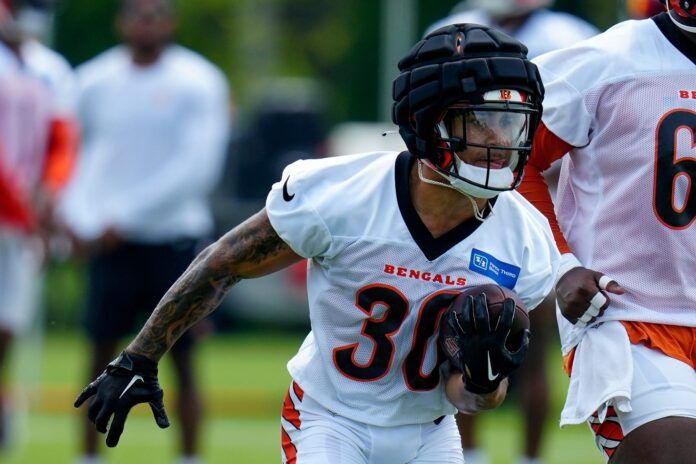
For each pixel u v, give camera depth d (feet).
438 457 60.13
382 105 278.26
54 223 120.37
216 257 58.08
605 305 60.95
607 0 277.44
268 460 118.73
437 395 58.95
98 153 111.24
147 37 111.86
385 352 57.77
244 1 385.09
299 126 244.22
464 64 53.98
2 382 121.29
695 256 61.16
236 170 236.43
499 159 54.70
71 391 165.99
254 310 239.71
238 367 193.98
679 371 60.70
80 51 326.03
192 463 107.86
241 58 375.86
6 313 119.14
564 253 62.34
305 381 59.52
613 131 61.62
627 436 60.59
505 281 57.77
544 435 105.40
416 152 55.52
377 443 58.90
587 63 61.98
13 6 117.39
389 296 56.95
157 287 109.81
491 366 54.80
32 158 119.34
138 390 59.00
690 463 58.18
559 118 61.87
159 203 109.09
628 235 61.72
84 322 110.42
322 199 56.59
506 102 54.13
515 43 55.26
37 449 124.77
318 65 423.23
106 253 109.40
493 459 118.52
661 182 60.90
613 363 60.95
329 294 57.88
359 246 56.59
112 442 59.52
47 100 119.75
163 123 110.83
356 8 359.66
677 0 60.39
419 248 56.65
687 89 61.26
